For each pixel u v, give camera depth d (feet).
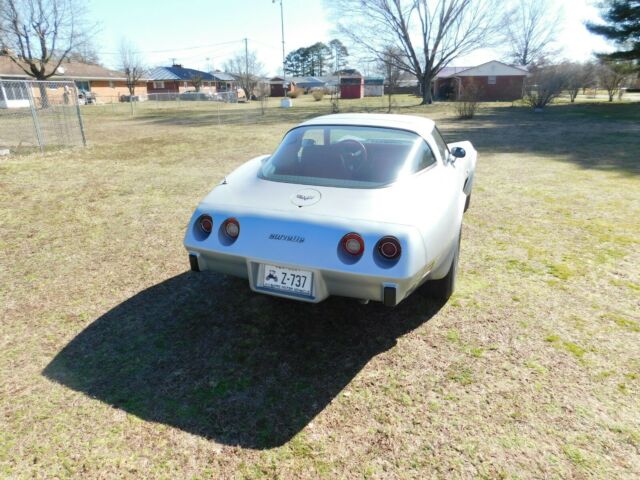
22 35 125.70
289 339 9.04
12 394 7.35
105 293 11.05
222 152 35.58
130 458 6.07
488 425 6.63
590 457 6.03
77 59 183.01
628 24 88.38
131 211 18.15
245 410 7.00
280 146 10.43
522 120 64.44
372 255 7.27
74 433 6.51
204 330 9.37
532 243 13.93
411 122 11.01
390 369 8.02
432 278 9.20
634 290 10.75
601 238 14.24
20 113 55.72
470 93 121.19
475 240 14.26
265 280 8.09
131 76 194.08
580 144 37.01
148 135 49.98
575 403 7.04
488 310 9.98
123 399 7.25
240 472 5.85
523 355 8.32
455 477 5.74
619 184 21.56
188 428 6.63
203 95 174.70
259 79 209.56
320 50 387.75
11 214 17.84
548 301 10.32
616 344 8.59
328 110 100.27
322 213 7.86
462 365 8.07
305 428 6.63
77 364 8.19
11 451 6.17
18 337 9.08
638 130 48.16
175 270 12.41
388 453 6.16
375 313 9.97
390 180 8.63
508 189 20.88
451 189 9.71
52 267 12.62
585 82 115.24
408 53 123.13
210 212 8.55
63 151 36.37
